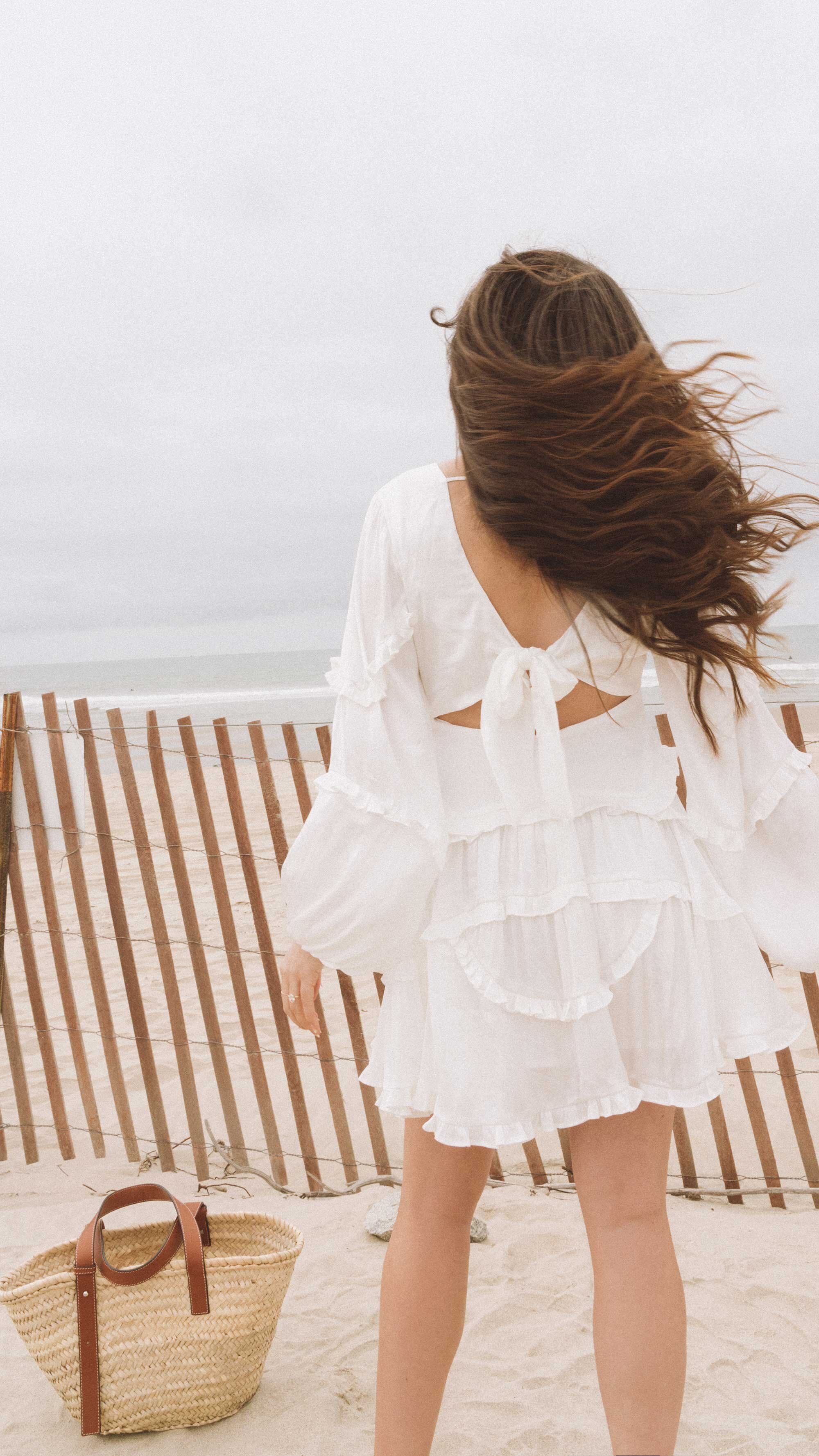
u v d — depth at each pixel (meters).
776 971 4.87
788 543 1.21
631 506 1.13
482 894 1.27
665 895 1.26
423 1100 1.31
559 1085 1.23
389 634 1.32
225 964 5.55
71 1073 4.20
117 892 3.29
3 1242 2.77
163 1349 1.92
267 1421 1.95
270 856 7.87
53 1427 1.97
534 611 1.26
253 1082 3.25
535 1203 2.86
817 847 1.39
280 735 20.48
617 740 1.31
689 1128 3.48
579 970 1.23
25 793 3.30
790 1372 2.05
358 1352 2.16
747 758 1.37
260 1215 2.19
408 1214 1.39
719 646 1.24
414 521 1.29
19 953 5.90
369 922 1.33
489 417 1.15
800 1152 2.94
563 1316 2.28
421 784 1.31
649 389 1.13
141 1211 2.94
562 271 1.23
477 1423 1.92
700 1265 2.46
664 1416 1.17
